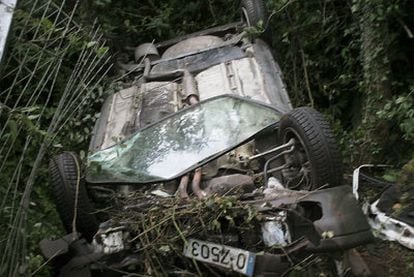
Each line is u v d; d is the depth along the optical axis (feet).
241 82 20.34
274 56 23.43
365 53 21.06
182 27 28.84
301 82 25.03
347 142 21.61
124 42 27.22
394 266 16.12
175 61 23.21
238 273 14.14
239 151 17.12
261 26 23.29
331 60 24.75
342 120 23.84
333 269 14.52
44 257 14.66
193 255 14.19
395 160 20.72
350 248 13.33
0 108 14.06
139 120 19.13
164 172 16.10
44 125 20.33
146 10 29.48
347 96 23.99
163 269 14.29
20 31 18.16
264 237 14.03
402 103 19.26
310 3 25.07
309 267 14.21
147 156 16.80
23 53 17.75
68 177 15.89
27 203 13.46
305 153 16.08
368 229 13.55
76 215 15.57
